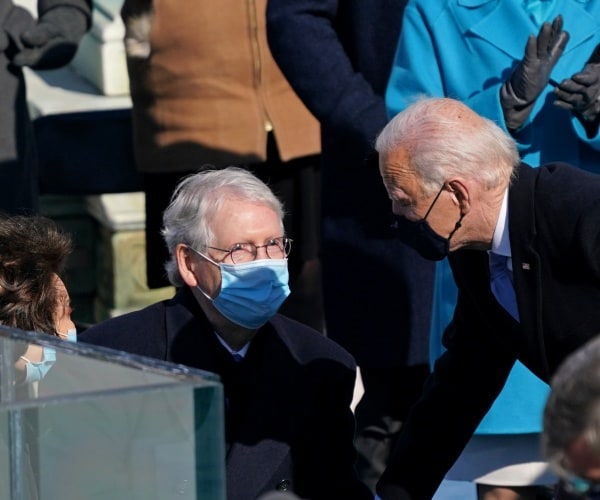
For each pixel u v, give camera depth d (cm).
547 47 1431
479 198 1117
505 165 1120
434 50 1494
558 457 746
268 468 1216
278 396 1232
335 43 1630
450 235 1137
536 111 1470
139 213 2266
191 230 1221
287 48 1630
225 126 1877
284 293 1223
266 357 1244
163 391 816
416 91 1491
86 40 2477
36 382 907
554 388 752
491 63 1468
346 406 1251
